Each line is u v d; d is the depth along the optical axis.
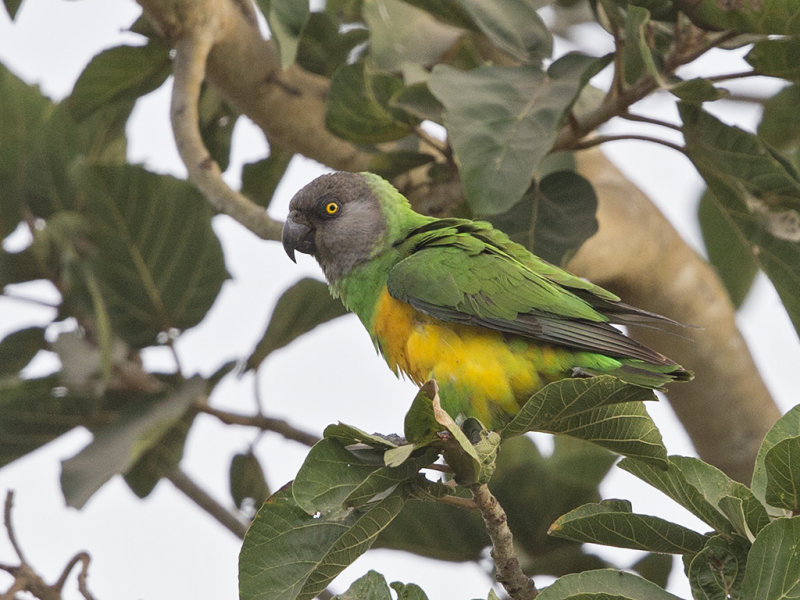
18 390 10.74
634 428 6.97
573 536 6.96
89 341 11.53
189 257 11.13
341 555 6.59
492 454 6.87
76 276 11.08
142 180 10.88
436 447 6.64
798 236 9.29
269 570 6.73
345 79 10.12
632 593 6.35
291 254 10.91
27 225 11.79
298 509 6.84
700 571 6.51
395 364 9.90
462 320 9.19
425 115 10.04
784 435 7.01
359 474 6.59
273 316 10.65
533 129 8.68
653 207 12.16
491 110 8.79
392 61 10.99
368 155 11.63
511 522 10.27
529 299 9.13
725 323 12.28
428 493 6.86
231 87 11.17
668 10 9.09
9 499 8.87
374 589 6.91
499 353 9.18
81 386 10.88
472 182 8.48
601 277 11.78
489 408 9.27
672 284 12.02
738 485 6.65
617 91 9.49
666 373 8.73
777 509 6.84
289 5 9.27
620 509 7.00
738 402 12.41
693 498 6.75
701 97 8.67
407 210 10.63
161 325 11.32
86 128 12.38
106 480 9.59
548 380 9.20
